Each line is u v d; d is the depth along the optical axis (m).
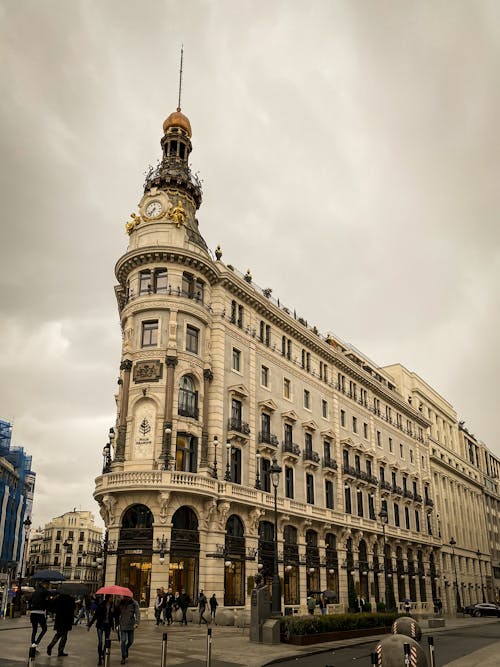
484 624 45.31
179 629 28.69
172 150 50.59
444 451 87.00
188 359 39.34
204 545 36.50
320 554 48.28
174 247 40.47
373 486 59.62
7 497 82.12
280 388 48.88
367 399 65.38
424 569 69.25
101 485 36.38
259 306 47.56
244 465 41.94
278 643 23.62
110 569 34.69
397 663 13.62
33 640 17.83
